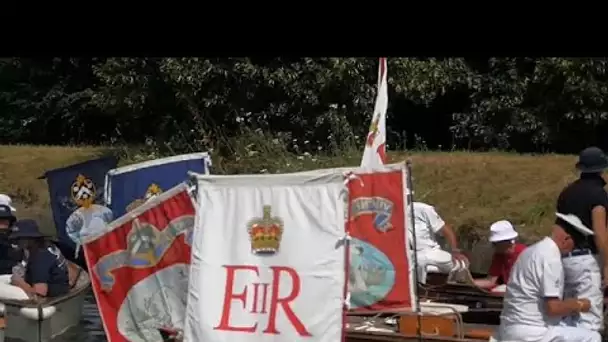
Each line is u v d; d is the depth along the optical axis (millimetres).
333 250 6871
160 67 20141
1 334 10945
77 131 31594
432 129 25344
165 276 7727
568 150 23062
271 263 7059
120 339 7785
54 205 14609
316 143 20625
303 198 7020
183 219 7684
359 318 9680
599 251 8492
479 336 9141
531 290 7820
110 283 7848
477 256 15359
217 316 7152
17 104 32031
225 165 18844
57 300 10977
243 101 20422
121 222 7836
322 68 20156
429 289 11281
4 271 11617
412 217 7848
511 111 23016
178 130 20812
